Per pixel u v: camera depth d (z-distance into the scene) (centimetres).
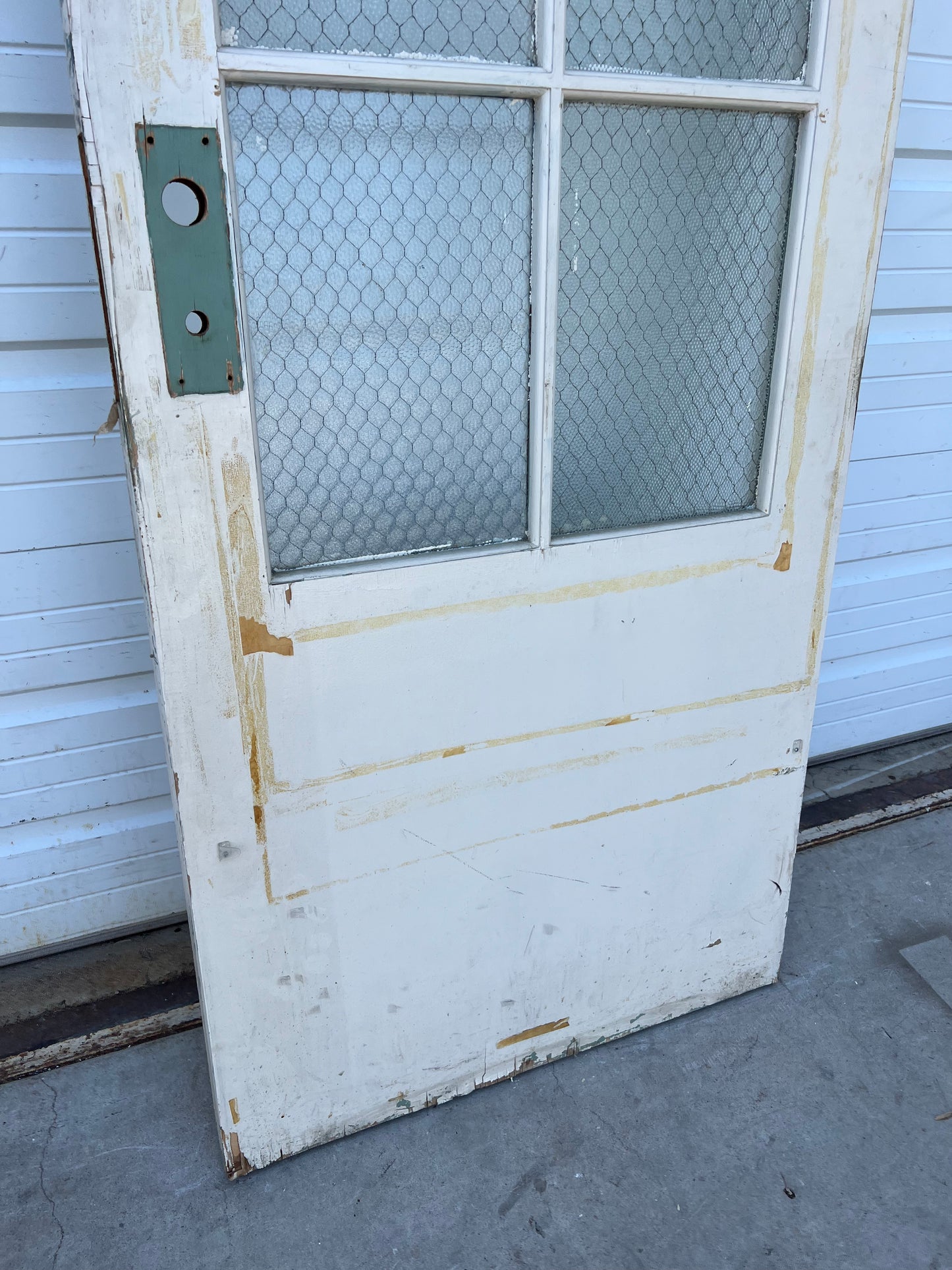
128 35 89
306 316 112
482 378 123
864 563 250
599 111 115
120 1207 150
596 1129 163
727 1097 169
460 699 135
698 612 147
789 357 135
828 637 255
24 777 185
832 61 119
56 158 146
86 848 196
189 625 115
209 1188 153
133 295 98
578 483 135
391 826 139
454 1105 168
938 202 210
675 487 142
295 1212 149
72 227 150
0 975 197
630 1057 177
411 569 123
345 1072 155
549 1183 154
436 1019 159
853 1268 141
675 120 119
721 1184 154
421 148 109
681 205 125
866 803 256
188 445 106
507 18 107
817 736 270
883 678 269
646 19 113
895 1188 153
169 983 195
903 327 223
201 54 92
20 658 175
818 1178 154
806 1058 177
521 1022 168
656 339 131
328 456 119
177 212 98
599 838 157
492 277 118
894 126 125
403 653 128
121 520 172
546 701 141
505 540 133
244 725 123
